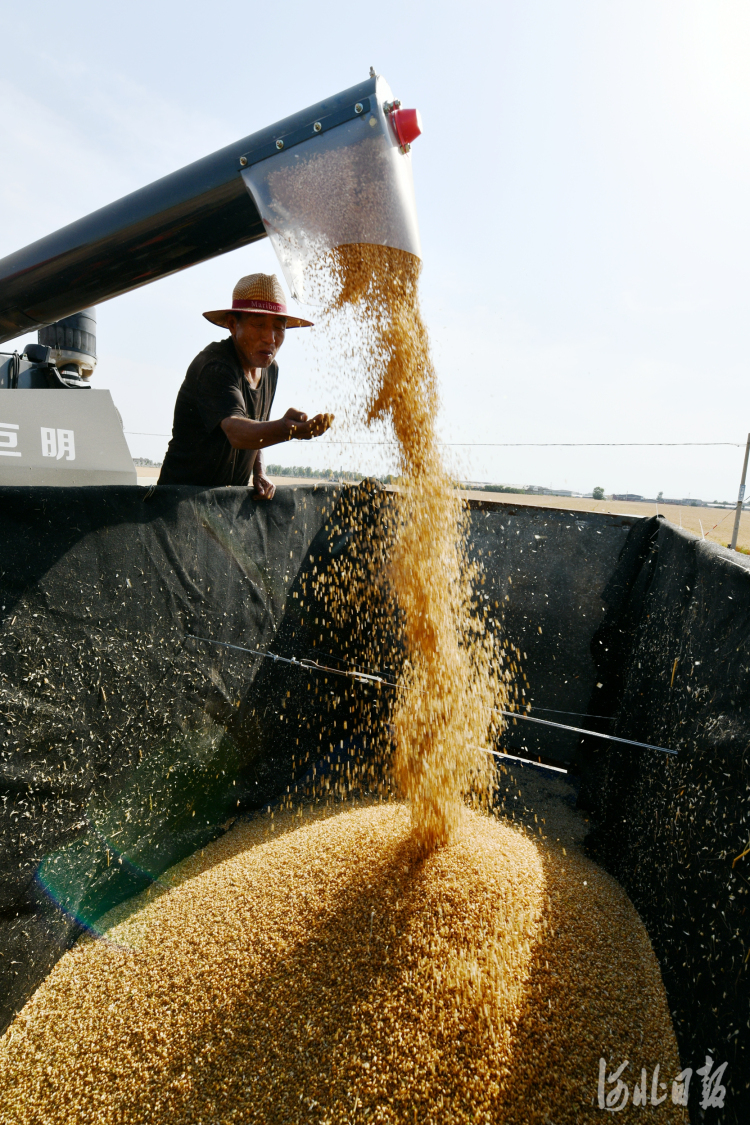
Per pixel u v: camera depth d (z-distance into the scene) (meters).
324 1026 1.55
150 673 2.15
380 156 1.82
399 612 3.11
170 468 2.67
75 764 1.87
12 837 1.67
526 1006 1.59
